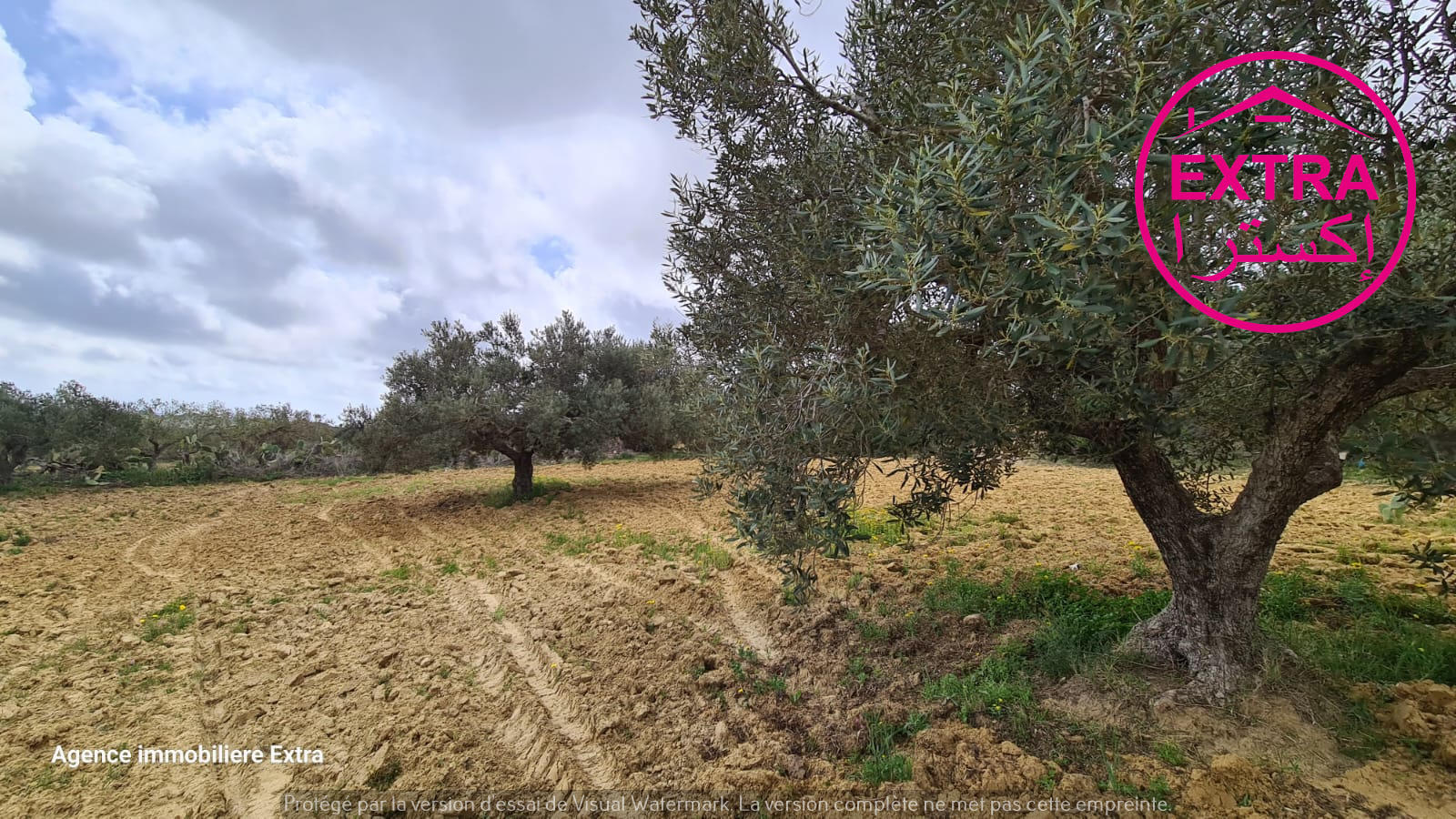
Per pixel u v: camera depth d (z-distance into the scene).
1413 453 2.57
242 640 5.21
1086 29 1.78
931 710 3.45
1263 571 3.29
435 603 6.07
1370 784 2.56
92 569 7.86
